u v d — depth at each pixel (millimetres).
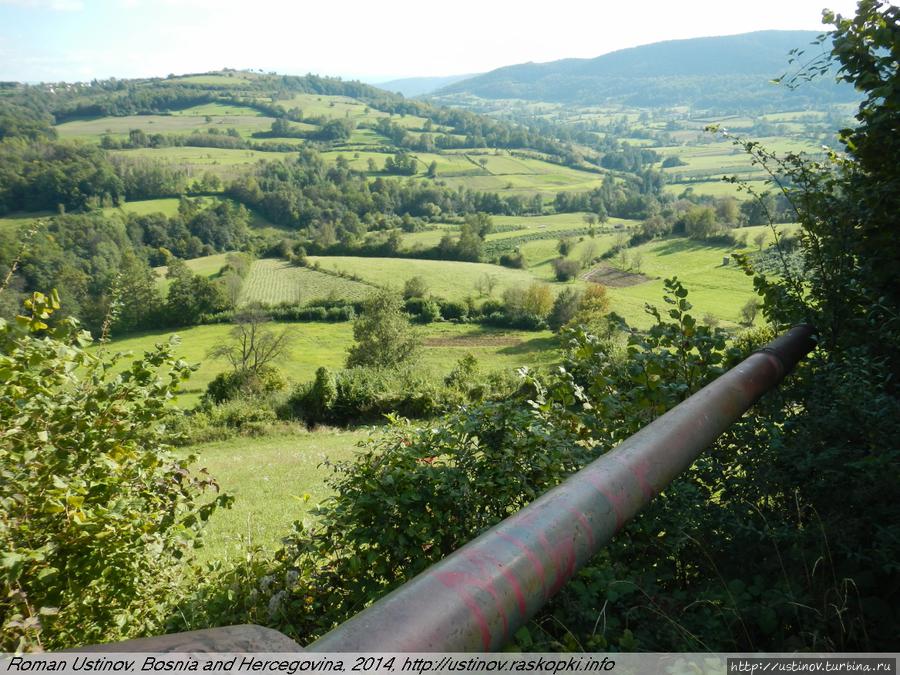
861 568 2664
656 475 2238
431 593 1322
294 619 3717
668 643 2443
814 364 4008
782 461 3195
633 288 76500
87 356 3613
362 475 3848
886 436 2830
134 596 3740
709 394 2980
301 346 66500
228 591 3887
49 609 2955
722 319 45281
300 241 108562
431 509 3596
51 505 3109
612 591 2572
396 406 28938
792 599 2457
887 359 3777
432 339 67938
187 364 3863
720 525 2998
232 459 20703
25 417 3229
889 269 4043
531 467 3592
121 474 3660
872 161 4375
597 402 3941
